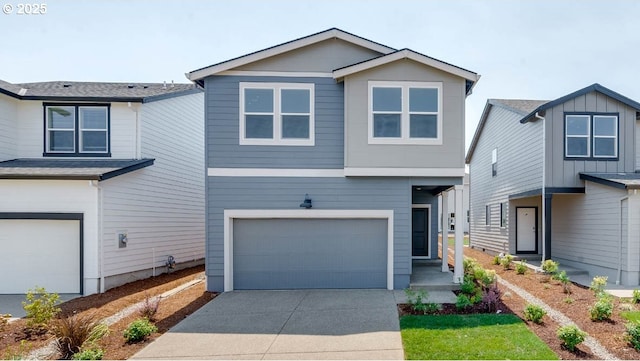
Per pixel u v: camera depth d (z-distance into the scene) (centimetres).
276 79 1002
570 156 1252
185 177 1484
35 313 679
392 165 974
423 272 1163
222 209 987
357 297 897
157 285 1098
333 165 996
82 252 991
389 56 962
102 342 615
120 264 1088
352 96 977
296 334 647
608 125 1259
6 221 996
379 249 1004
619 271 1073
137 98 1189
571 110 1256
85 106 1204
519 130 1488
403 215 991
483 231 1988
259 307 819
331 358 544
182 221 1457
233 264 1000
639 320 686
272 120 1000
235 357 554
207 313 779
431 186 1060
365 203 992
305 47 1010
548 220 1252
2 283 991
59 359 554
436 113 984
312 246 1002
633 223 1050
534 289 970
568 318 717
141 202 1197
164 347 595
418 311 761
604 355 551
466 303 769
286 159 994
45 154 1193
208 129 991
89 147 1209
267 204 990
